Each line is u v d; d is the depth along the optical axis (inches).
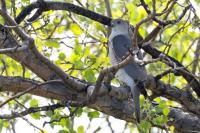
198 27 450.6
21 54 418.3
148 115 389.1
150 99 432.5
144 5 460.8
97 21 502.3
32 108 398.3
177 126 452.8
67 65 435.8
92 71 406.9
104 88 413.7
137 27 343.3
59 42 447.8
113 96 425.7
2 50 340.2
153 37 480.1
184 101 471.8
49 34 475.5
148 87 462.0
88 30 498.6
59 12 498.6
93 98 394.3
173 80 488.7
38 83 415.2
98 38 517.7
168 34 551.2
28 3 466.3
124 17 535.8
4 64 479.2
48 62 384.2
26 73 486.6
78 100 417.1
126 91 430.9
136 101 421.7
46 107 399.9
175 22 442.3
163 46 545.6
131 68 450.3
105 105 428.5
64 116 398.6
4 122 406.6
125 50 492.7
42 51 447.5
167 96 470.9
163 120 394.9
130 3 518.0
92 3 543.5
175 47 570.6
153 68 534.0
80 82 413.4
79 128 411.5
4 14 346.6
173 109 454.9
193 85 483.8
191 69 550.6
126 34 509.7
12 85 412.8
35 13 467.2
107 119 546.0
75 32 485.4
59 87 417.1
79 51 421.7
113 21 512.1
